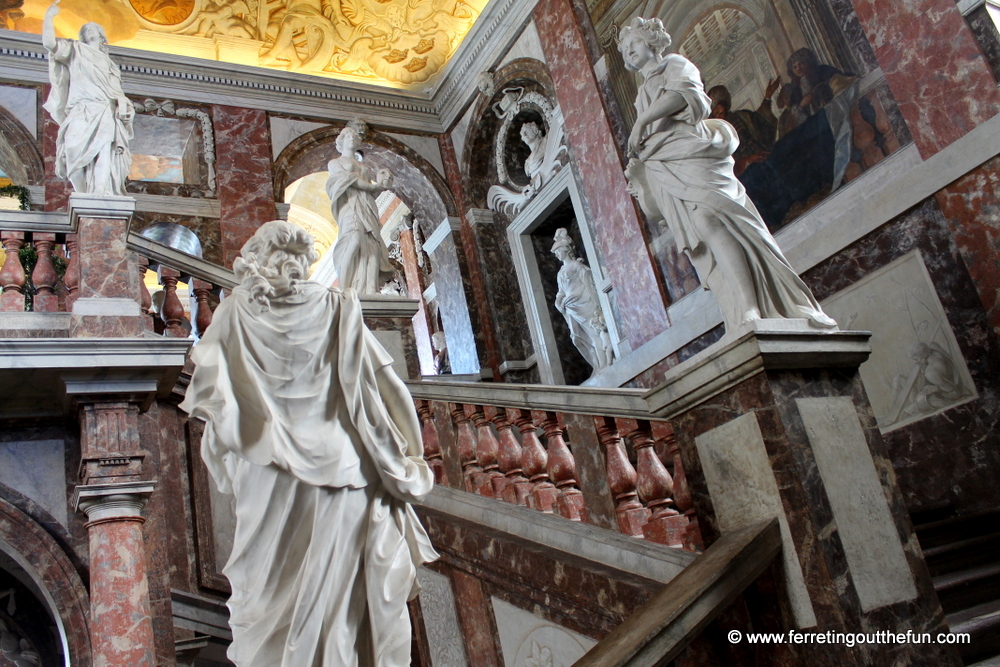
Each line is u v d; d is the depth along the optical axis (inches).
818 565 104.7
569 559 142.2
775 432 110.7
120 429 181.6
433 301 518.9
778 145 293.4
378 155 462.6
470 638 167.3
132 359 181.6
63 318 192.7
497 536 159.3
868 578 106.8
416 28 466.0
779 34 295.4
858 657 101.3
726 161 130.2
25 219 199.6
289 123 441.1
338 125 454.3
